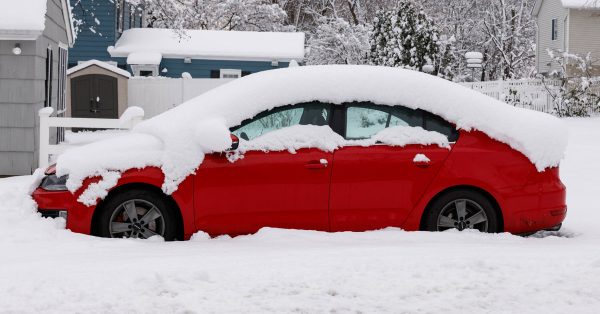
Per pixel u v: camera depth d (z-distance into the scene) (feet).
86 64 98.27
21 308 17.58
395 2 177.17
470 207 27.43
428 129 27.48
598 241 26.94
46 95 59.21
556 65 158.81
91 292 18.80
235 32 140.15
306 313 17.25
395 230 26.96
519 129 27.43
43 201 26.99
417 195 27.04
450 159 27.09
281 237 26.14
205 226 26.73
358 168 26.94
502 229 27.45
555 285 19.48
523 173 27.32
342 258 22.39
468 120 27.37
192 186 26.61
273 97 27.32
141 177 26.53
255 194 26.76
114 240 25.98
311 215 26.91
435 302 18.10
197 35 137.39
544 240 27.30
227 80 107.14
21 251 24.63
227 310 17.35
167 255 23.63
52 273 20.94
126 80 99.91
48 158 52.31
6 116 50.47
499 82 128.36
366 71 27.78
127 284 19.47
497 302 18.19
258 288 18.95
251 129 27.22
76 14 123.34
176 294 18.67
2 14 49.08
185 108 27.68
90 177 26.78
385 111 27.53
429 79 27.89
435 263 21.58
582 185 42.52
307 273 20.51
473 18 173.78
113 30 126.41
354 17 179.42
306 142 27.07
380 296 18.51
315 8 191.11
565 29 156.76
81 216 26.73
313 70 27.86
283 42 138.10
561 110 124.16
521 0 174.60
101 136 71.05
